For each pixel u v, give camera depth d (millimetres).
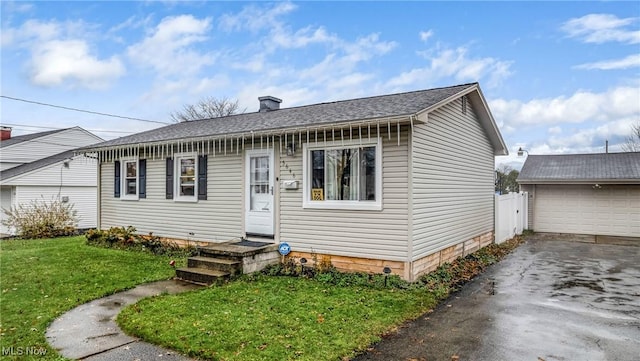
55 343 4695
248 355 4250
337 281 7309
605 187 15750
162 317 5438
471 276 8266
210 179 10250
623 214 15453
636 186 15227
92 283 7434
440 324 5348
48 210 18547
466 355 4367
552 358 4301
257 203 9383
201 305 5961
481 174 11625
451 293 6945
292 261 8578
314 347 4457
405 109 7332
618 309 6074
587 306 6223
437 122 8508
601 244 13305
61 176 21422
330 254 8188
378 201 7578
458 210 9773
